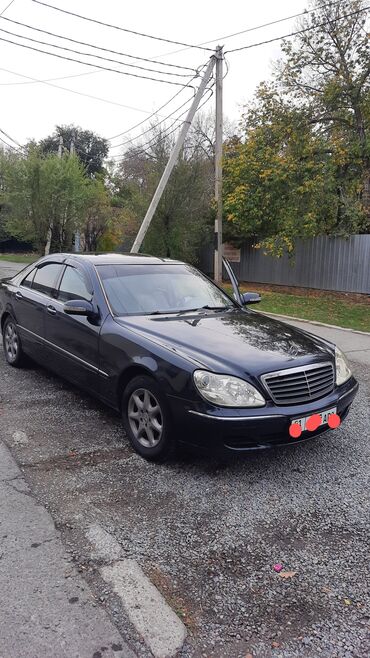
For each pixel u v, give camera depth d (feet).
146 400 12.60
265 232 58.80
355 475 12.31
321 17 45.75
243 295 18.53
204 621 7.53
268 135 48.96
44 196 77.56
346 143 48.55
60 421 15.12
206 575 8.55
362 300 48.24
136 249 49.19
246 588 8.28
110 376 13.76
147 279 16.29
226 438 11.12
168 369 11.83
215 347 12.33
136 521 10.05
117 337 13.55
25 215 80.33
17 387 18.24
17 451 13.03
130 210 70.44
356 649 7.09
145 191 68.69
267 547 9.39
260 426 11.16
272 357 12.09
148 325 13.64
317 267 55.06
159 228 66.44
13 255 122.01
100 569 8.55
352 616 7.73
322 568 8.84
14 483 11.37
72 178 78.89
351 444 14.23
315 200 46.93
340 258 52.54
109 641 7.05
